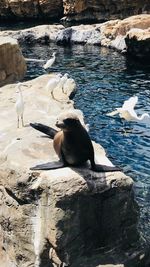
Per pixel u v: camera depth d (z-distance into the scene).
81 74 25.94
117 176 9.20
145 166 14.55
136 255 9.59
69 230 8.95
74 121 8.77
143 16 33.59
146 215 11.89
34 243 9.36
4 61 19.86
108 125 17.97
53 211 8.87
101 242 9.32
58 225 8.86
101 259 9.29
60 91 15.80
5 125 12.27
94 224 9.16
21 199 9.39
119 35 32.75
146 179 13.77
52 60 22.23
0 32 37.59
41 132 11.20
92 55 31.02
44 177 9.05
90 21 43.50
